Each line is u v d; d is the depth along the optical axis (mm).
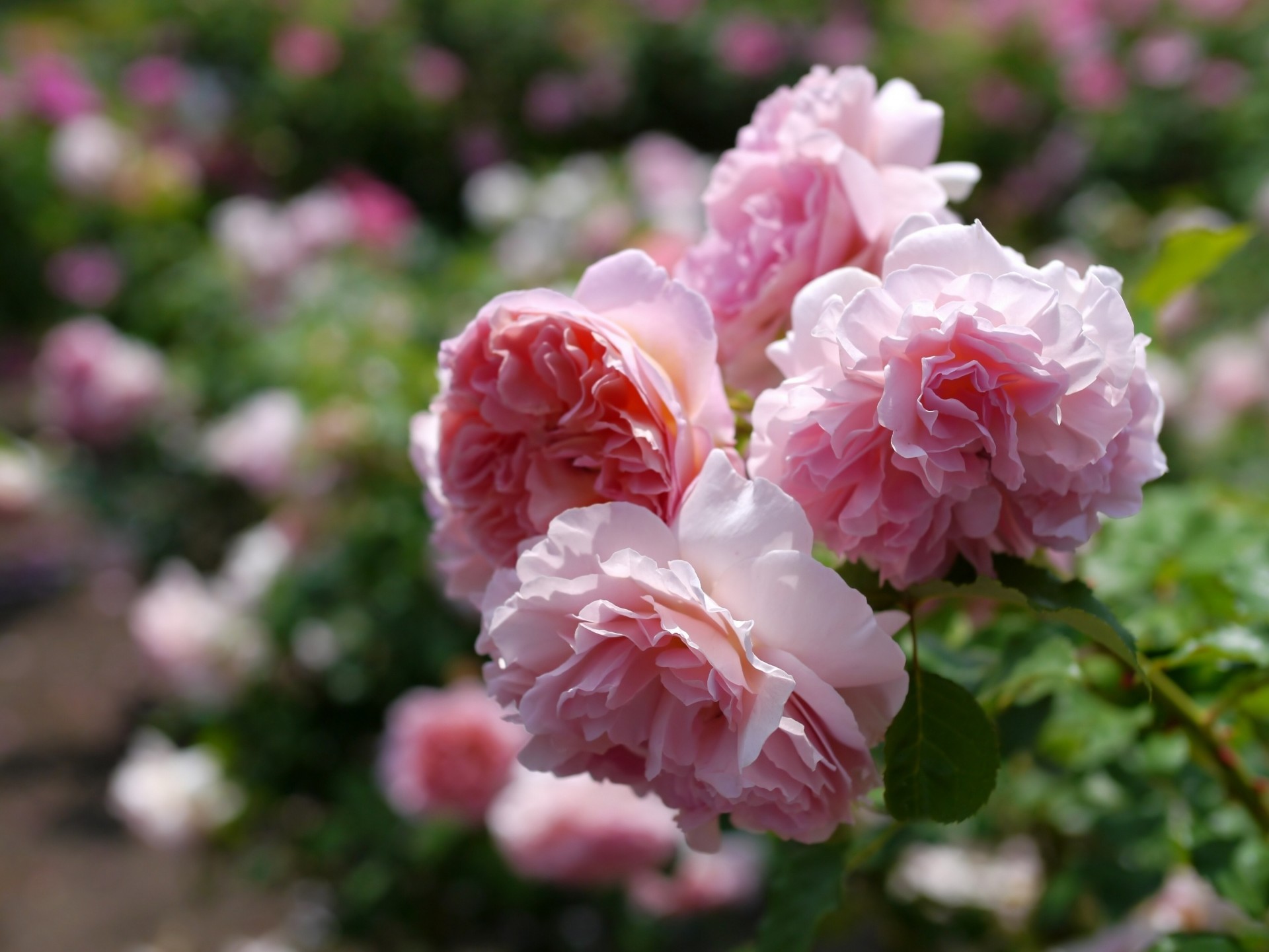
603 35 2934
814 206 432
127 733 1963
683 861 1109
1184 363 1628
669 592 375
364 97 2617
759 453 395
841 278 396
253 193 2436
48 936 1549
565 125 2883
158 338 1867
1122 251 1941
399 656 1304
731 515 376
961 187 452
